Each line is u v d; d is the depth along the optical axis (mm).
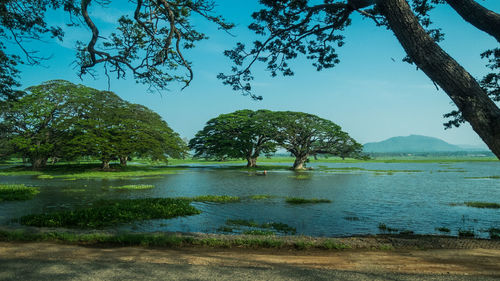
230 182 34625
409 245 9984
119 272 5453
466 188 29703
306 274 5578
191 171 55000
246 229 12578
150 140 53031
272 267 6141
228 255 7559
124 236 9227
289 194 24328
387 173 53438
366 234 12055
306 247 9188
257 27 8969
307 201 20328
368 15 7086
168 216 14844
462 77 3865
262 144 70062
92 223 12703
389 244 10016
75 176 39531
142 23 8078
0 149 51688
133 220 13734
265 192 25641
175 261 6441
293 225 13609
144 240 8953
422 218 15336
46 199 20172
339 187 29906
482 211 17406
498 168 75000
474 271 6234
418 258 7855
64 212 14188
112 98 58219
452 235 12070
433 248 9633
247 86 8977
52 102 51719
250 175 45750
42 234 9430
